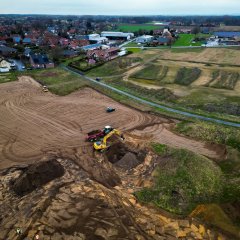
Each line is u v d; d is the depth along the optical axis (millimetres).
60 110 50594
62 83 66750
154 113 49594
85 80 69625
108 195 28031
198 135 40938
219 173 31969
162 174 31250
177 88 62906
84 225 24281
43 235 23391
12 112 49562
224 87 62250
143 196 28203
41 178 29812
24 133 41688
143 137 40938
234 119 46156
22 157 35281
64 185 29500
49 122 45469
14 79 70812
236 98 55438
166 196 28141
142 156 34750
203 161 32969
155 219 25531
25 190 28625
